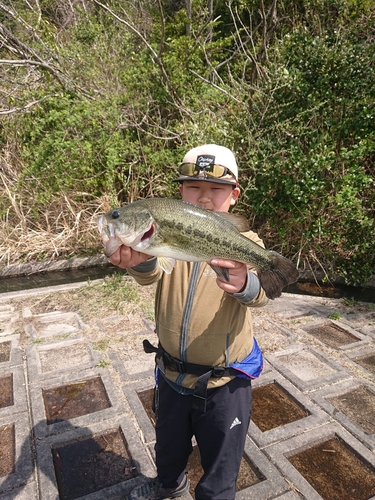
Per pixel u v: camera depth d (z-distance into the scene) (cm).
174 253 175
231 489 178
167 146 786
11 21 949
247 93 686
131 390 319
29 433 276
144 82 809
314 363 360
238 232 183
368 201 611
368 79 572
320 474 243
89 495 227
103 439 273
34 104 781
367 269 602
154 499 213
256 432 273
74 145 697
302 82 611
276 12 800
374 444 260
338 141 629
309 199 613
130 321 442
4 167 823
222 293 184
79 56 885
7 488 234
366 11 646
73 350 384
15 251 707
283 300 518
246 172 661
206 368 182
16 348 387
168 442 193
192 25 880
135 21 1061
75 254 736
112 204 711
